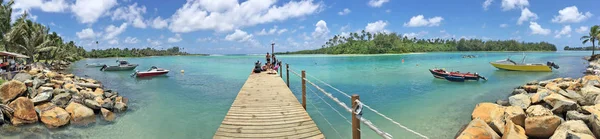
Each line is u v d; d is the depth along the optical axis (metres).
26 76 15.07
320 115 11.30
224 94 16.47
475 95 15.55
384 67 35.19
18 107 9.91
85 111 10.99
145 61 68.00
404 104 13.29
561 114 9.92
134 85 20.86
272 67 21.25
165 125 10.37
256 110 8.37
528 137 8.12
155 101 14.48
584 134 6.83
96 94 13.91
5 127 9.50
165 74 27.75
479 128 7.35
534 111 9.26
